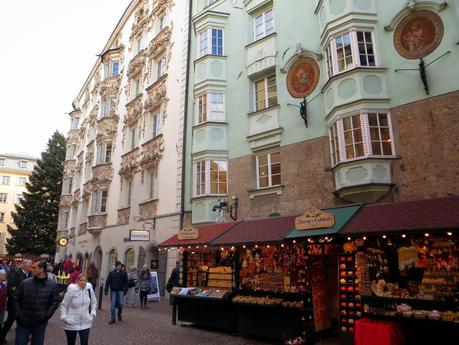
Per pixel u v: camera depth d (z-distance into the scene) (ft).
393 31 39.27
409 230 23.91
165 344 29.53
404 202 29.01
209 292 36.35
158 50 75.36
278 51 50.85
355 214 29.19
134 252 69.26
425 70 36.29
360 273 27.53
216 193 52.47
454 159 33.12
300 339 28.71
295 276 31.91
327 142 42.60
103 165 89.30
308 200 42.78
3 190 222.89
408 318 24.22
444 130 34.12
